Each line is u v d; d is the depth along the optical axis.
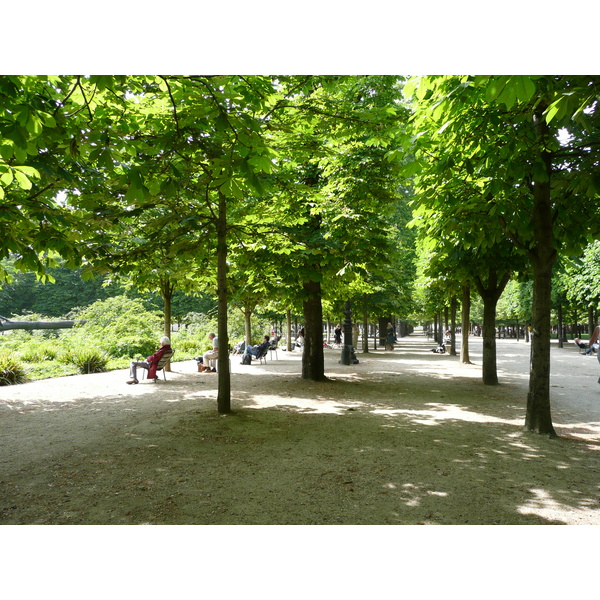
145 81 5.20
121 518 4.07
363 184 10.68
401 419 8.36
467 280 13.51
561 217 7.32
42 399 10.38
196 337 28.52
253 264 9.60
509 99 3.02
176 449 6.34
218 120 3.97
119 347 20.64
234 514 4.16
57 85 5.43
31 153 4.10
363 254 10.42
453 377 14.78
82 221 7.00
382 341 33.28
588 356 24.56
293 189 8.66
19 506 4.36
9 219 5.36
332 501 4.48
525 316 33.44
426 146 5.98
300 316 30.31
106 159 4.13
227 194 3.94
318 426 7.75
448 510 4.25
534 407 7.38
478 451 6.26
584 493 4.70
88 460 5.84
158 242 8.22
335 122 7.08
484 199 7.21
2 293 46.84
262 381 13.44
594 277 20.45
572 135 7.06
